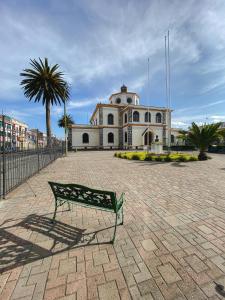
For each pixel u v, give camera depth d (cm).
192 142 1591
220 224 360
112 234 328
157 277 225
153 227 352
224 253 270
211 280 219
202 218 387
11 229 348
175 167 1137
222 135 1519
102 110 4228
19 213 424
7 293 205
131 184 700
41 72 2536
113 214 416
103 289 209
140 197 536
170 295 199
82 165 1309
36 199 526
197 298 195
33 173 904
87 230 344
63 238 316
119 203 343
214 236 316
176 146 3466
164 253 271
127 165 1265
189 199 510
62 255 270
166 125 4122
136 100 4678
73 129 4119
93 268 242
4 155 534
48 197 545
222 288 208
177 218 389
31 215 413
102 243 300
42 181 770
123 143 4262
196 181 729
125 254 271
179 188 628
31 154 883
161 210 434
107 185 689
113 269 240
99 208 334
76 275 231
